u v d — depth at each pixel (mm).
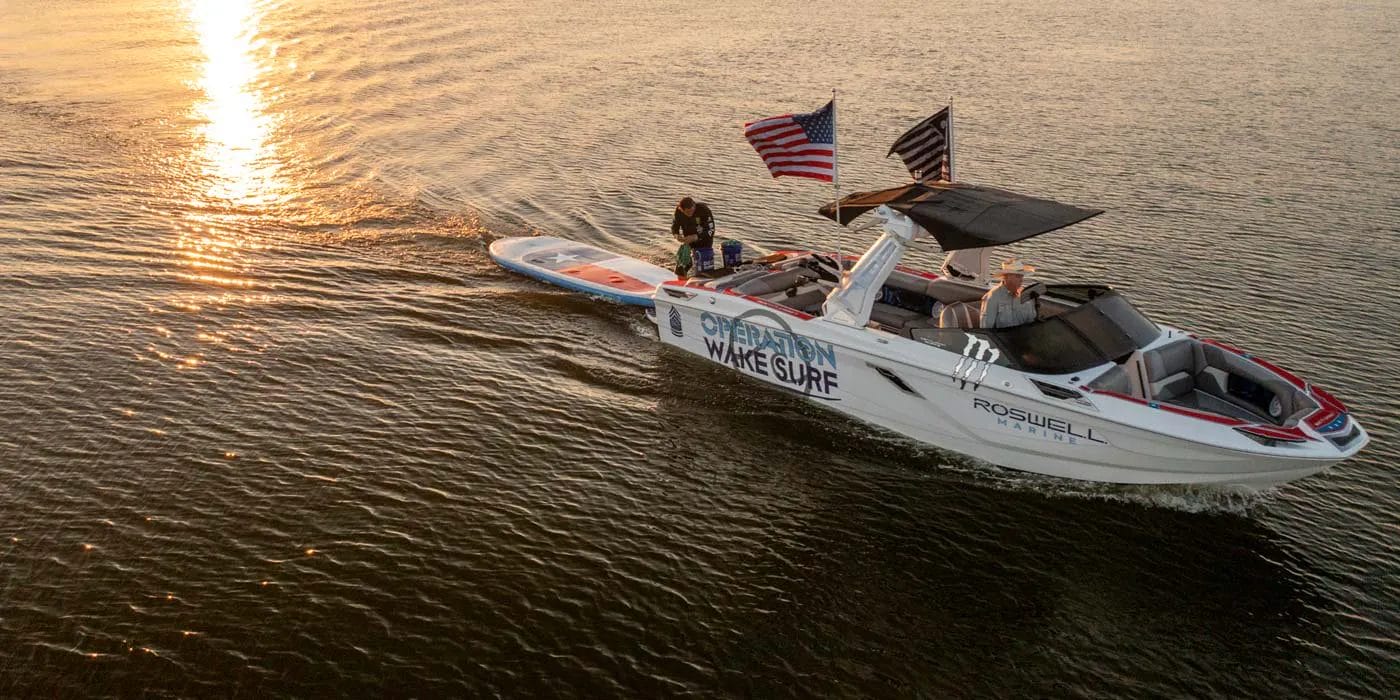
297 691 7707
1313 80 31484
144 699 7555
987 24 43375
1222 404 10711
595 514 10031
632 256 17219
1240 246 17766
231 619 8383
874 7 48594
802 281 13664
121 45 33844
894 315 12992
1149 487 10406
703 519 10055
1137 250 17531
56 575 8766
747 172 21875
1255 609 8914
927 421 11281
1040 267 16781
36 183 19188
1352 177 21750
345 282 15375
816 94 29141
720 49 36219
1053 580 9289
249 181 20094
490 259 16547
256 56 32938
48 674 7738
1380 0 51688
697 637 8453
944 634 8586
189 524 9516
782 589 9086
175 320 13742
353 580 8898
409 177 20750
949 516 10219
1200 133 25234
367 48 34844
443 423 11539
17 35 35000
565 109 27016
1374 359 13539
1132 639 8562
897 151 13297
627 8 46188
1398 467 10992
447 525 9711
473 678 7906
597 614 8648
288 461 10609
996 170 22000
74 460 10414
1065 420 10234
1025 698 7910
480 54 34344
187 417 11352
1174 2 51594
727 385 12766
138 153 21609
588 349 13609
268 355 12906
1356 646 8477
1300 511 10258
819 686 7977
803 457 11219
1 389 11703
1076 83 31000
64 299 14156
